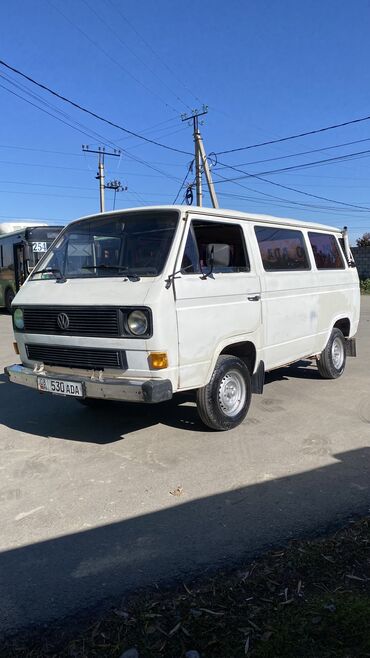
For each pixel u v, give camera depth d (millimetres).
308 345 7102
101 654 2480
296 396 7023
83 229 5777
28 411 6562
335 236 8039
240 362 5660
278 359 6438
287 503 3967
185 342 4871
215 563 3201
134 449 5137
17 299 5645
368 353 10352
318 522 3668
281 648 2445
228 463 4742
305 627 2578
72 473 4590
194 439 5383
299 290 6738
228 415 5570
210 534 3549
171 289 4754
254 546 3381
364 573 3037
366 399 6852
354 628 2549
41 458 4961
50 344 5289
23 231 17938
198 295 5000
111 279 5074
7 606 2865
